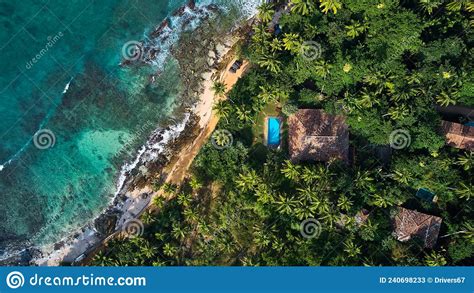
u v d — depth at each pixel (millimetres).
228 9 51188
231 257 47406
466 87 43188
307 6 44594
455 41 42000
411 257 43750
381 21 42656
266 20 46938
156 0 51438
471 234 42219
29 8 51188
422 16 44188
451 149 44938
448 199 44812
